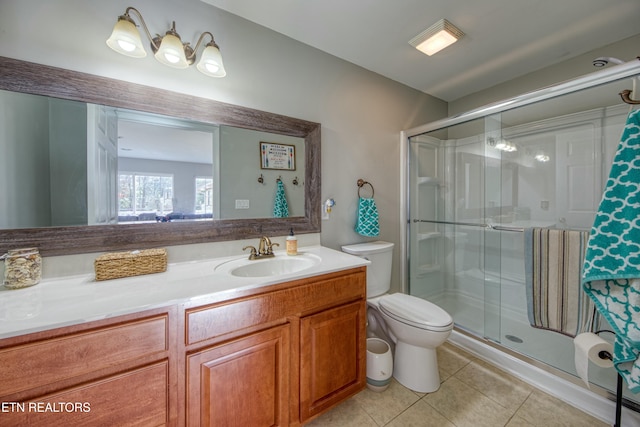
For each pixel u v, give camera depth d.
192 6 1.33
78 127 1.09
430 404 1.38
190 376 0.87
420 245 2.42
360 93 2.01
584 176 1.71
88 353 0.72
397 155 2.27
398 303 1.62
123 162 1.18
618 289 0.97
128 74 1.18
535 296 1.53
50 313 0.73
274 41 1.59
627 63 1.22
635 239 0.93
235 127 1.46
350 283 1.31
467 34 1.65
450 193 2.52
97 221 1.13
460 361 1.77
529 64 2.00
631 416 1.19
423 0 1.36
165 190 1.28
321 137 1.80
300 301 1.13
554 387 1.43
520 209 2.04
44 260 1.02
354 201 2.00
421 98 2.45
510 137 2.08
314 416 1.16
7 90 0.97
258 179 1.54
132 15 1.18
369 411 1.33
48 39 1.03
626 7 1.41
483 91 2.41
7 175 0.97
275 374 1.06
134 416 0.78
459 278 2.46
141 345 0.79
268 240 1.47
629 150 0.99
